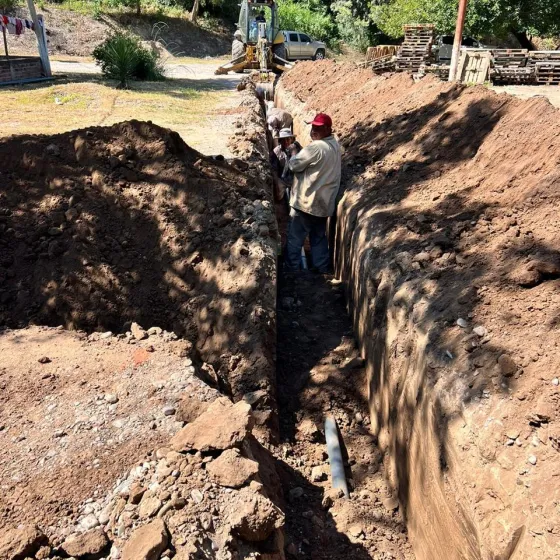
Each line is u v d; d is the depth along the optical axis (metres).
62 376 3.58
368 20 35.12
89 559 2.45
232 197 5.64
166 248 5.37
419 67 16.25
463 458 2.72
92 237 5.39
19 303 5.14
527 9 19.78
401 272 4.28
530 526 2.28
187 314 5.02
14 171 5.86
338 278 6.36
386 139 7.18
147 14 31.14
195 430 2.97
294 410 4.57
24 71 15.27
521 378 2.83
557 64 14.80
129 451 2.94
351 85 10.56
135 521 2.55
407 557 3.43
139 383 3.48
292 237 6.80
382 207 5.45
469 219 4.45
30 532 2.48
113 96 12.48
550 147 4.39
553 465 2.39
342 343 5.20
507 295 3.42
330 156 6.33
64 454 2.94
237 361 4.57
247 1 20.09
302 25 33.31
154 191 5.70
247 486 2.71
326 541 3.48
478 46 21.17
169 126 9.60
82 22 28.08
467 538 2.60
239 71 20.19
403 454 3.62
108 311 5.11
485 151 5.17
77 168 5.82
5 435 3.09
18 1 25.95
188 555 2.37
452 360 3.17
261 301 4.87
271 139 11.03
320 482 3.94
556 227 3.75
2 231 5.45
